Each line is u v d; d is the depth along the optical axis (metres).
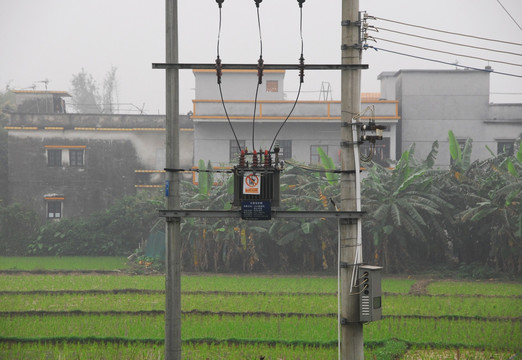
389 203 51.75
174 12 18.00
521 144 50.72
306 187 55.97
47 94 82.06
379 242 52.03
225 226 55.12
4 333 28.02
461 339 27.55
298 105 67.50
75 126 75.44
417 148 70.44
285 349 25.73
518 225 48.75
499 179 51.56
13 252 68.25
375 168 56.00
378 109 67.12
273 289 42.88
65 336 26.86
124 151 75.12
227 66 17.98
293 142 68.31
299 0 17.94
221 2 18.11
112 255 68.25
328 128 68.25
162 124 76.19
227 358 24.20
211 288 43.34
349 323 17.88
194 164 68.31
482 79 70.25
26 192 74.00
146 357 24.17
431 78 70.62
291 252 57.19
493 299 38.56
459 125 70.19
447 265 55.41
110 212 69.94
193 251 55.91
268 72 74.56
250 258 55.06
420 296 39.72
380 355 24.17
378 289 17.75
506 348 25.66
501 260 52.41
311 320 31.45
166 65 17.95
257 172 17.94
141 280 47.75
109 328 29.25
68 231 68.75
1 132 80.56
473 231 54.78
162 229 60.50
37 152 74.31
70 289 41.94
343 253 17.92
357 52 17.94
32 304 36.22
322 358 24.28
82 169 74.62
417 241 55.41
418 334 28.50
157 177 74.81
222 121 67.75
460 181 54.25
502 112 70.00
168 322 17.78
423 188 53.16
